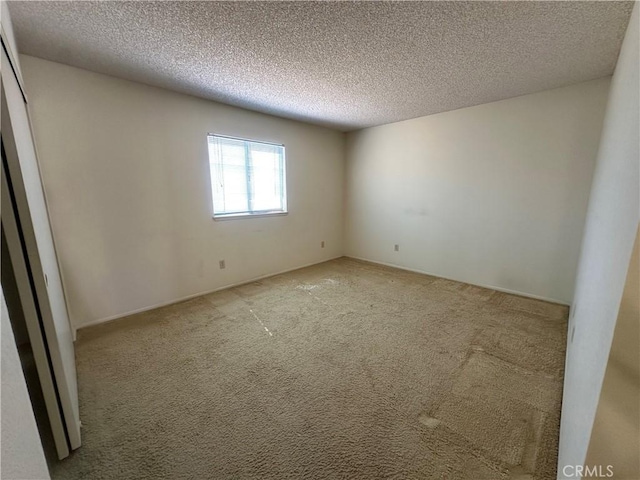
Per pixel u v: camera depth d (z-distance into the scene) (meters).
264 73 2.36
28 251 1.12
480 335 2.37
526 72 2.38
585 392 0.89
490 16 1.58
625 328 0.61
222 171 3.34
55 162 2.23
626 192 0.87
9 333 0.54
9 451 0.48
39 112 2.13
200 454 1.31
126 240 2.67
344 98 3.02
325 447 1.35
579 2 1.45
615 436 0.64
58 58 2.10
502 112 3.14
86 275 2.47
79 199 2.37
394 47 1.93
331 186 4.75
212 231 3.31
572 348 1.75
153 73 2.37
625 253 0.72
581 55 2.05
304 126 4.17
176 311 2.83
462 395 1.69
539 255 3.09
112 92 2.45
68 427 1.28
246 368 1.94
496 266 3.42
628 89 1.25
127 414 1.53
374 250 4.73
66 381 1.26
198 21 1.63
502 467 1.25
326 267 4.47
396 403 1.63
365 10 1.53
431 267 4.04
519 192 3.15
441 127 3.66
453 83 2.61
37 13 1.53
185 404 1.61
